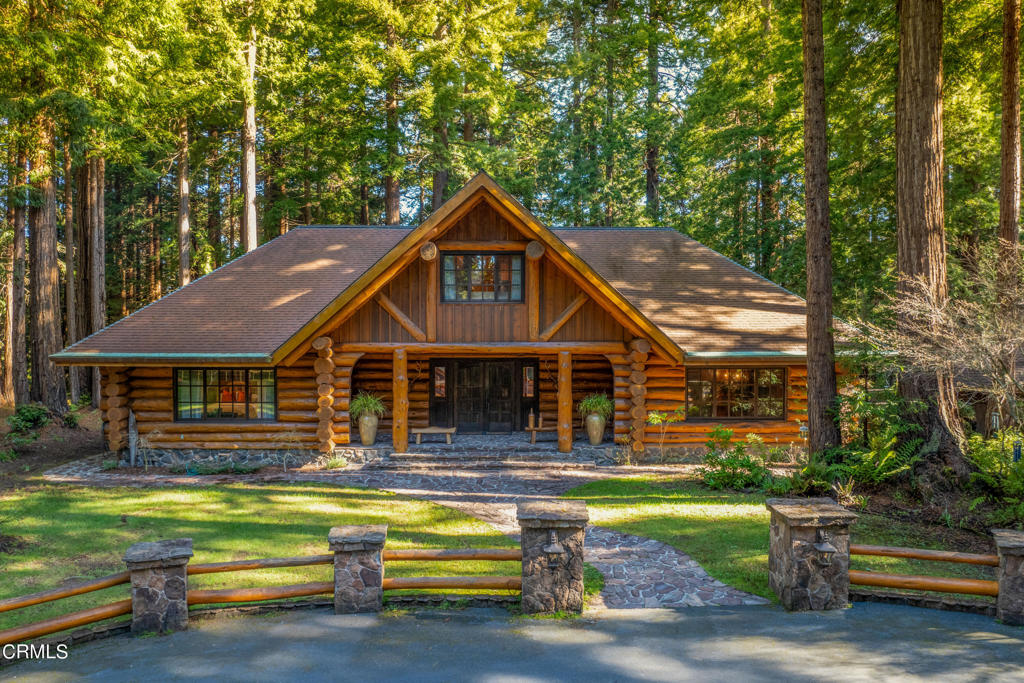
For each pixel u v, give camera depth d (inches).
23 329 793.6
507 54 1194.0
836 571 262.4
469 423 705.0
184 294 671.8
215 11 837.2
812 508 271.1
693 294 682.2
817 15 474.0
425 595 267.1
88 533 374.0
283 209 1242.0
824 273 478.9
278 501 458.0
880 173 768.3
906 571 308.7
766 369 627.2
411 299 609.0
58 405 762.8
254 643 230.1
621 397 614.9
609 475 559.5
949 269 536.1
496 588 262.8
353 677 205.8
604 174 1161.4
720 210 1092.5
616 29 1157.1
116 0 690.8
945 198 759.7
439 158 1065.5
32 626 221.6
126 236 1422.2
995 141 746.2
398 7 987.9
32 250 746.2
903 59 450.6
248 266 718.5
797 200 1059.9
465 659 217.9
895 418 437.7
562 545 256.7
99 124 682.8
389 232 784.3
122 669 211.2
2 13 641.0
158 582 239.8
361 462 608.1
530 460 594.2
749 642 231.1
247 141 938.1
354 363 611.5
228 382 621.6
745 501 451.2
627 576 304.8
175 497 467.2
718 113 1051.9
